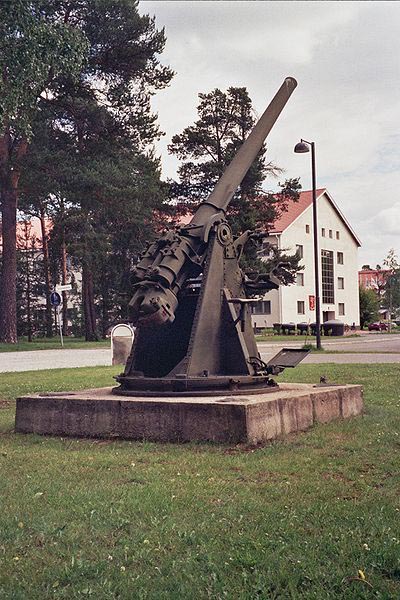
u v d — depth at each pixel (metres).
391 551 4.42
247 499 5.72
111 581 4.13
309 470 6.71
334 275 82.44
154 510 5.45
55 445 8.09
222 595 3.92
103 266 50.88
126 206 36.16
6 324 38.47
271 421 8.11
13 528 5.06
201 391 8.65
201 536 4.82
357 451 7.50
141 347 9.30
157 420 8.13
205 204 9.73
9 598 3.93
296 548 4.55
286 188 49.38
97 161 35.19
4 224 37.94
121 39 34.09
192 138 47.16
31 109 20.28
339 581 4.05
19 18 16.91
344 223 83.94
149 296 8.67
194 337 8.88
